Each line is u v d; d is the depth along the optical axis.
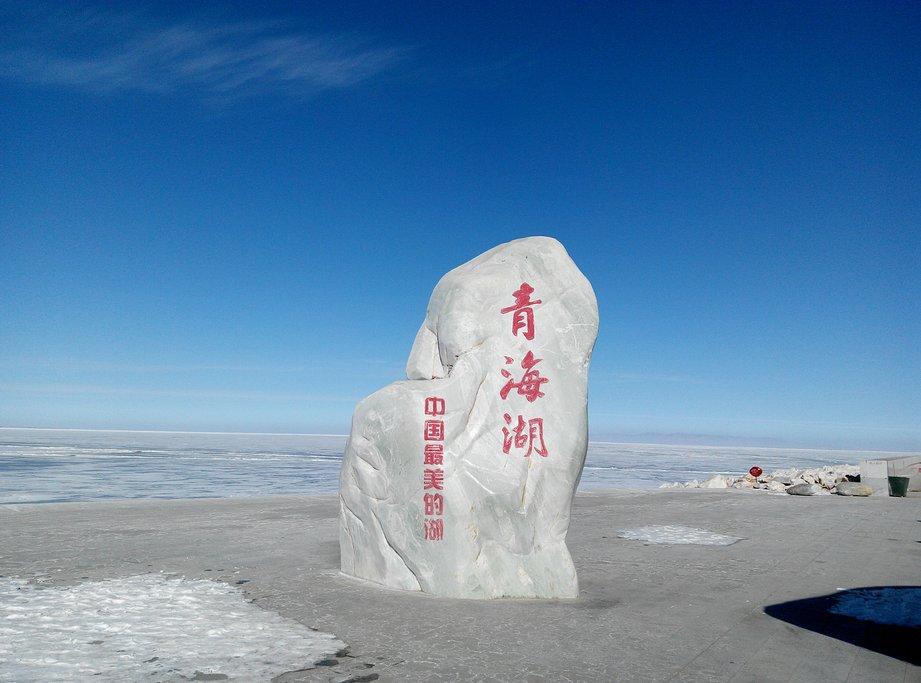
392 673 4.84
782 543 11.23
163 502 15.27
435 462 7.17
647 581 8.21
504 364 7.48
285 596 6.95
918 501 19.08
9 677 4.57
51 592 6.93
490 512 7.17
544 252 7.79
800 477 24.31
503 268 7.72
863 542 11.42
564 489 7.39
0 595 6.79
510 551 7.21
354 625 5.97
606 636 5.87
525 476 7.32
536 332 7.59
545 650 5.44
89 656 5.04
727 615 6.67
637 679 4.87
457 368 7.34
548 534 7.34
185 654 5.12
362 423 7.84
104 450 47.34
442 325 7.61
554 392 7.53
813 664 5.30
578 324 7.69
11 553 9.14
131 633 5.61
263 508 14.66
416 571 7.21
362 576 7.76
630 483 31.44
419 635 5.72
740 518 14.60
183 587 7.27
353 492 7.91
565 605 6.91
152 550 9.51
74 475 26.23
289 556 9.16
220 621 6.00
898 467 23.09
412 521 7.25
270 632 5.71
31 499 18.25
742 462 62.28
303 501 15.99
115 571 8.07
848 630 6.23
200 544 10.07
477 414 7.38
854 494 21.09
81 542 10.08
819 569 9.05
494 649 5.43
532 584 7.20
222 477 27.73
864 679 4.99
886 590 7.83
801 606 7.07
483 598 7.04
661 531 12.50
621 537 11.80
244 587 7.32
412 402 7.31
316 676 4.75
